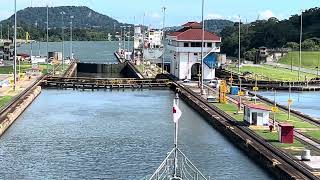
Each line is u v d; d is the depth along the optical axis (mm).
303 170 55406
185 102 122000
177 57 156000
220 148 73312
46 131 85500
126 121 95812
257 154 64938
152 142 77625
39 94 133500
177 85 145375
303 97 132125
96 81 150125
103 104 117562
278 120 87500
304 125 82625
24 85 137375
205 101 113312
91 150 72500
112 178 59281
